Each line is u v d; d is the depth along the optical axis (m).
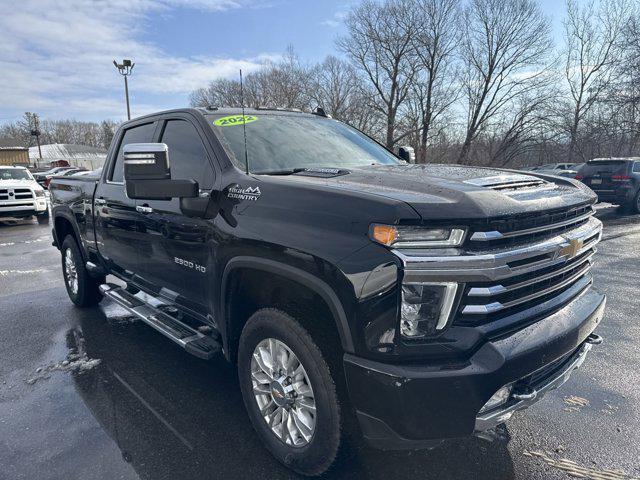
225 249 2.43
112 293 4.04
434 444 1.97
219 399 3.07
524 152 31.30
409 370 1.75
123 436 2.65
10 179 13.88
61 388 3.23
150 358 3.72
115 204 3.70
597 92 25.41
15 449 2.53
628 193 12.73
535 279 2.00
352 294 1.82
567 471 2.33
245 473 2.33
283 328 2.17
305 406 2.21
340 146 3.34
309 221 2.02
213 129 2.88
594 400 3.02
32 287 6.12
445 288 1.76
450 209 1.77
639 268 6.61
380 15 33.72
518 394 1.94
